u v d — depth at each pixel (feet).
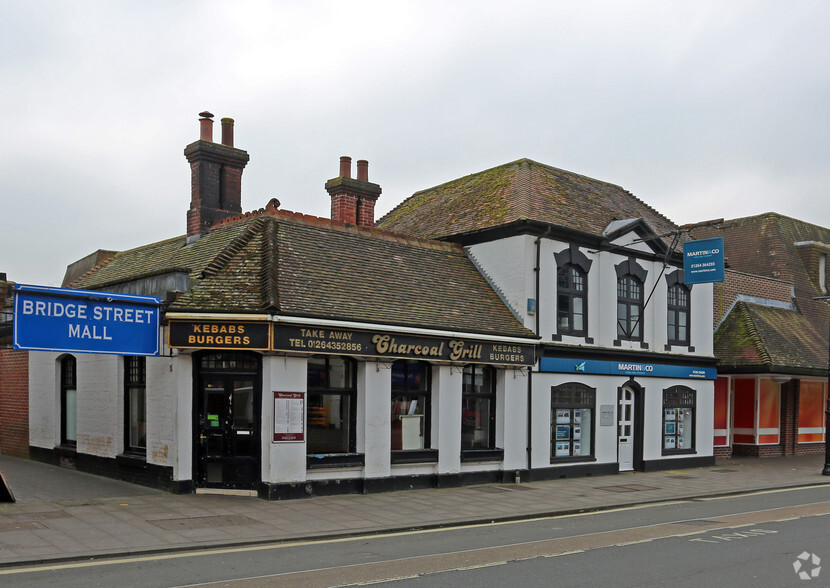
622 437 65.87
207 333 43.29
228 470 44.83
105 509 39.06
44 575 26.78
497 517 41.57
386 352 48.49
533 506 45.83
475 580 26.84
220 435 45.14
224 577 26.91
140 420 49.62
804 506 48.24
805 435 89.86
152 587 25.34
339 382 48.70
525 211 60.39
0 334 52.95
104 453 51.55
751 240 104.37
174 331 43.55
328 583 26.14
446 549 32.83
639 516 43.73
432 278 57.41
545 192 65.87
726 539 35.45
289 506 42.37
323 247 53.16
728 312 85.61
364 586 25.81
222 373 45.27
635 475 64.34
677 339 71.26
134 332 43.11
